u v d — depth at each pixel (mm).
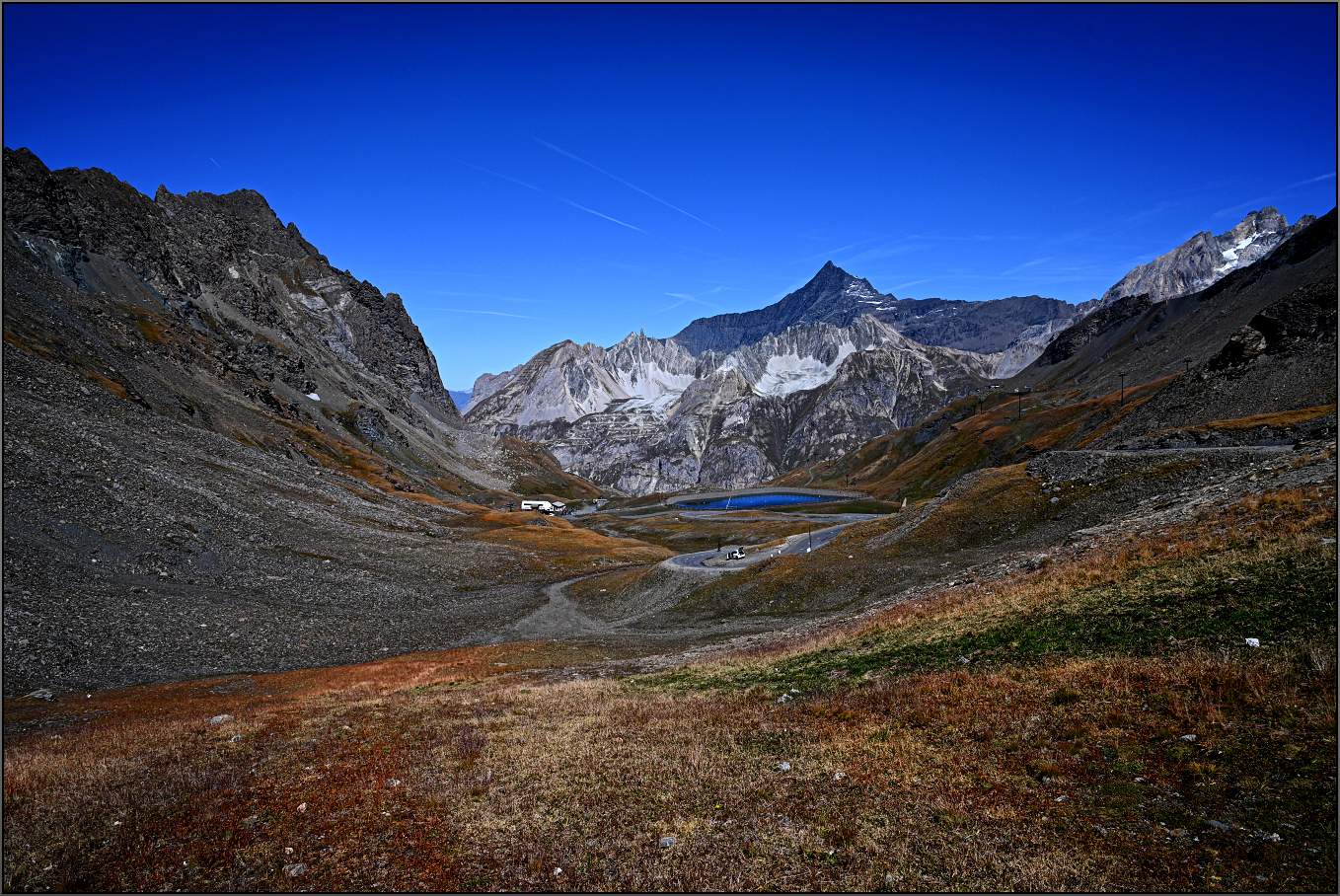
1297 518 23359
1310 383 92125
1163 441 73250
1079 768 13352
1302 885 8805
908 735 16953
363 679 42438
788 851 12055
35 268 136750
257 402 169125
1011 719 16391
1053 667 19109
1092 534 37781
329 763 19359
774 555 98562
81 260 159500
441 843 13492
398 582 89062
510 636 71312
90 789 17156
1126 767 12953
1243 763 11945
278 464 125750
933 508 80562
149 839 14016
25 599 45688
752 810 13906
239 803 16000
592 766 17797
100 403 95062
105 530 61969
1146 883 9602
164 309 177500
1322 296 107188
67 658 41469
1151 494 59500
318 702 32438
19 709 32219
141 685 41000
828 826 12734
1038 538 62969
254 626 57781
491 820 14445
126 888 12023
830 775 15305
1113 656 18453
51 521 57938
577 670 42875
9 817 15234
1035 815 11984
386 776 17891
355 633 64125
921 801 13203
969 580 41312
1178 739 13438
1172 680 15789
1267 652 15352
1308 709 12828
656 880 11453
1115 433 127688
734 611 72188
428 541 120625
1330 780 10727
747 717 21391
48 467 65188
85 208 178875
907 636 29234
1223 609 18562
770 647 40375
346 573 84062
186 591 60188
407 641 64562
